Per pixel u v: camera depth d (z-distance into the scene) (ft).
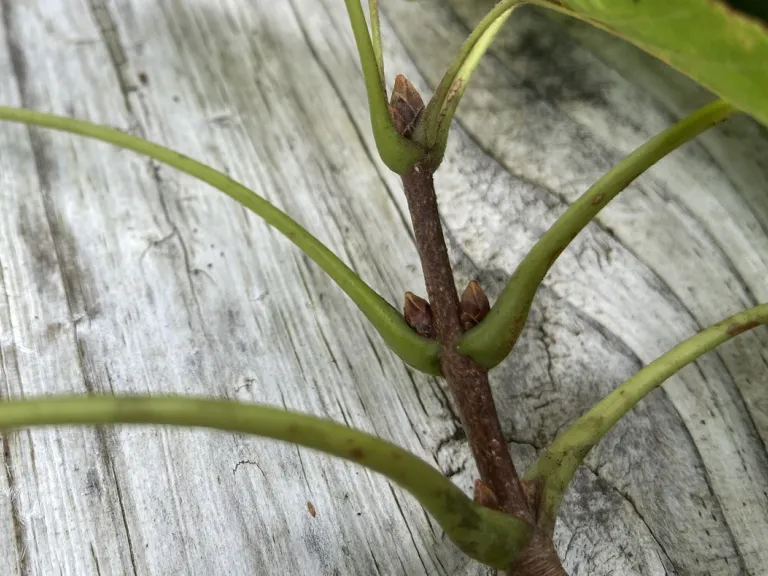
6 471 0.32
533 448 0.33
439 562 0.31
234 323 0.36
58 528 0.31
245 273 0.38
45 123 0.31
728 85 0.18
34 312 0.36
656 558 0.31
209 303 0.37
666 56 0.18
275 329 0.36
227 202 0.40
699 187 0.40
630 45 0.45
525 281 0.24
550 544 0.23
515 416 0.34
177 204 0.39
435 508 0.20
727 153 0.41
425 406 0.34
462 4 0.47
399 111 0.28
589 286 0.37
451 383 0.26
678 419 0.34
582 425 0.25
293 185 0.41
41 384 0.34
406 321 0.27
